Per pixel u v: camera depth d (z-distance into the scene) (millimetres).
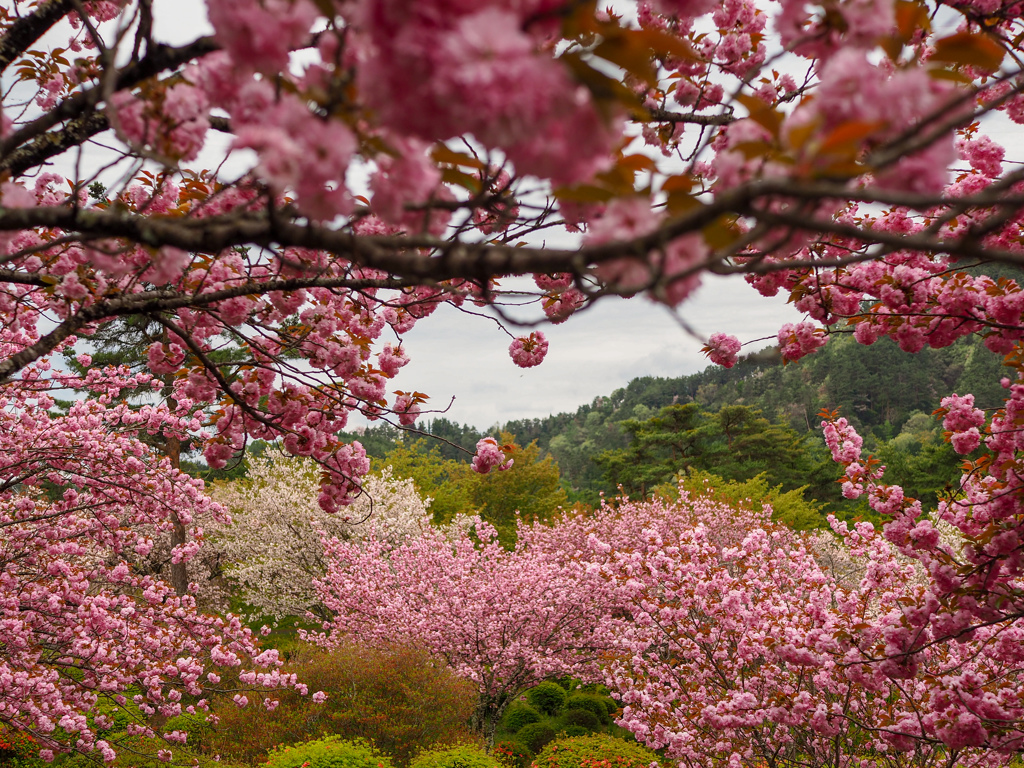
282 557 19094
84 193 2432
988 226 842
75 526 7105
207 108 1583
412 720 10938
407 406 4434
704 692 6957
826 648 5395
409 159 1164
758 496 27344
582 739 10211
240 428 4156
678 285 1072
